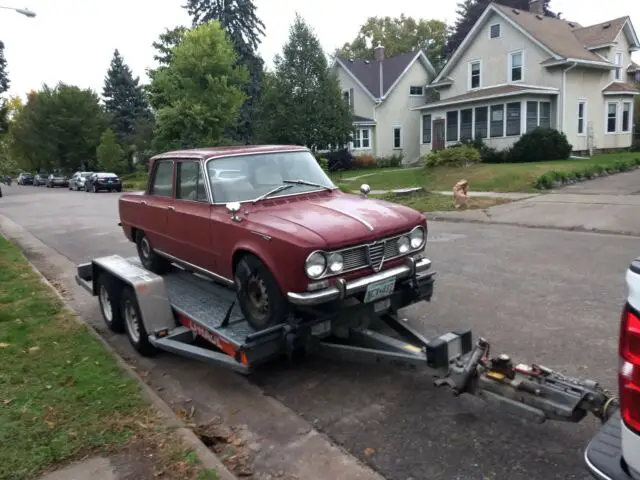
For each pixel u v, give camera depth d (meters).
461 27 49.47
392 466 3.44
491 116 28.28
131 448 3.61
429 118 32.66
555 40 28.30
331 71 35.09
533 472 3.29
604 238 10.37
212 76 31.62
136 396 4.36
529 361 4.84
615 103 30.08
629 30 30.73
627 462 2.03
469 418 3.98
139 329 5.43
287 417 4.18
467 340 3.98
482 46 30.25
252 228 4.63
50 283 8.73
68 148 58.72
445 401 4.27
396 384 4.63
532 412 3.25
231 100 31.69
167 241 6.32
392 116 37.97
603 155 27.59
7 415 4.07
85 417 4.03
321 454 3.63
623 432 2.04
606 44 29.12
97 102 60.50
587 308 6.24
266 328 4.55
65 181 50.91
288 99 33.09
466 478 3.27
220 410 4.38
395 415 4.09
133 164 54.81
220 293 5.83
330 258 4.27
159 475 3.29
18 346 5.54
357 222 4.58
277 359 5.30
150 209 6.61
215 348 5.45
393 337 5.00
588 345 5.14
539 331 5.59
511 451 3.52
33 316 6.58
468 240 10.99
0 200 32.22
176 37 35.22
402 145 38.72
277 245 4.32
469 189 18.69
